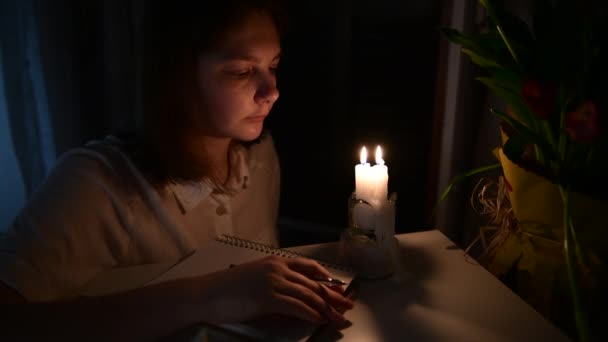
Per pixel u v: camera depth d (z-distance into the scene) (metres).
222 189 0.94
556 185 0.64
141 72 0.81
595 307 0.59
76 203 0.77
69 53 1.45
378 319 0.62
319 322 0.57
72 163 0.82
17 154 1.53
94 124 1.58
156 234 0.86
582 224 0.62
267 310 0.57
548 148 0.65
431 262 0.78
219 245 0.78
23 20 1.41
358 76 1.98
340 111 1.95
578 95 0.61
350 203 0.76
